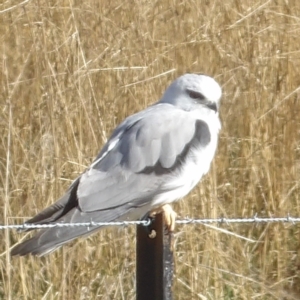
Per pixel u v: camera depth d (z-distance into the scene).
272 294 9.37
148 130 7.67
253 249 10.16
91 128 9.85
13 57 11.04
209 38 11.12
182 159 7.70
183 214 9.68
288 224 10.11
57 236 6.51
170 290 6.22
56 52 10.36
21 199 9.77
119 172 7.43
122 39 10.94
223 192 10.38
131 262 9.68
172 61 10.93
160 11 11.53
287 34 11.23
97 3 11.31
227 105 10.97
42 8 10.83
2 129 10.34
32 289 9.45
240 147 10.73
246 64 11.02
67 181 9.70
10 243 9.80
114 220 7.23
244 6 11.69
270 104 10.91
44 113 10.29
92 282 9.53
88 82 10.51
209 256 9.62
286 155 10.50
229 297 9.58
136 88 10.48
